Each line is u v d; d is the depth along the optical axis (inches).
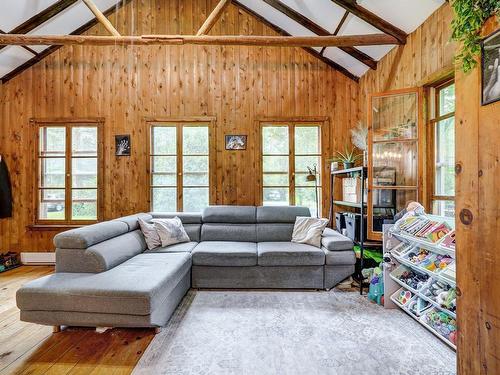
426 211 121.7
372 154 132.2
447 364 74.0
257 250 131.5
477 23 45.5
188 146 176.1
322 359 76.2
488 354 44.2
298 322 96.7
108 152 174.1
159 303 88.9
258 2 161.8
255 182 174.6
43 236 172.9
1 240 172.9
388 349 80.7
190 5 175.9
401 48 135.3
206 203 176.2
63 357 78.1
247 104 174.7
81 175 175.2
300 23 153.8
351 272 128.2
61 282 88.1
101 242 107.7
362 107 171.6
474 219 46.8
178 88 174.6
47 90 174.1
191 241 150.3
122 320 84.4
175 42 134.0
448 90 116.0
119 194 173.6
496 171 42.7
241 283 127.8
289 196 175.6
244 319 99.0
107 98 173.9
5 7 135.4
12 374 71.4
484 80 44.8
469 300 48.0
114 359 76.9
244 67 175.0
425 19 118.1
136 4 175.2
